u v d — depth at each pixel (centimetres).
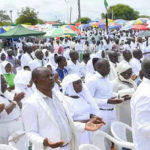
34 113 301
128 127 464
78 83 438
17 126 453
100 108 475
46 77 303
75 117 434
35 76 307
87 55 943
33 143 304
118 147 468
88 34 3077
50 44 2206
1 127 443
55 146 281
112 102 463
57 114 312
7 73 683
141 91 297
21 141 420
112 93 493
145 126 287
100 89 477
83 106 438
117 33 3397
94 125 329
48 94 312
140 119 292
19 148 418
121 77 511
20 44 2322
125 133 462
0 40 2612
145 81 303
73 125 321
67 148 321
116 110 508
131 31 3562
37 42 2352
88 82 480
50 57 1116
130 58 809
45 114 300
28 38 2973
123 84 512
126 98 483
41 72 303
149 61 299
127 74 506
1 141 442
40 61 979
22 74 568
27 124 303
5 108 436
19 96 448
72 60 868
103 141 434
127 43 1784
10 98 465
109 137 426
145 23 3338
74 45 2131
